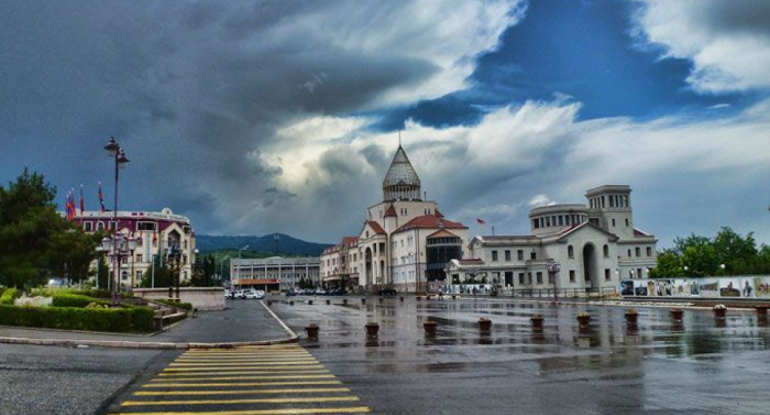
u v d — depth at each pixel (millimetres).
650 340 24453
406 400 11875
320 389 13125
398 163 149375
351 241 168250
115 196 34938
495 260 108500
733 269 98688
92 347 21562
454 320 39125
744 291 55594
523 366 17172
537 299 76250
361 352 21188
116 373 15180
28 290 44250
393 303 74438
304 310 57000
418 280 126438
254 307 65375
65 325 26531
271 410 10852
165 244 118938
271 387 13367
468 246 119250
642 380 14453
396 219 141500
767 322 33594
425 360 18719
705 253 99375
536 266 106812
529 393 12688
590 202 122438
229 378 14711
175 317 38000
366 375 15359
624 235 117562
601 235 107500
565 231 107375
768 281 52938
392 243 140000
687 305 51000
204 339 25078
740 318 36938
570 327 31891
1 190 49438
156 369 16297
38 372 14742
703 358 18641
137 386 13383
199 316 45938
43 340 21766
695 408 11125
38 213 48844
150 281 87500
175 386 13422
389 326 34219
